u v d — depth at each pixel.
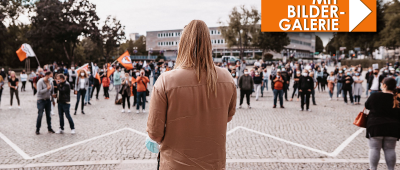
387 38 49.97
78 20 49.19
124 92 11.48
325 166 5.23
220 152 1.89
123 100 11.52
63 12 48.09
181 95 1.77
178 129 1.80
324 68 19.83
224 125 1.92
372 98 4.38
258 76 15.40
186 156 1.81
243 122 9.48
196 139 1.81
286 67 25.06
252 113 11.32
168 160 1.84
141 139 7.36
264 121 9.67
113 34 52.16
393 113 4.23
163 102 1.79
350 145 6.72
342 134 7.85
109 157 5.84
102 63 60.16
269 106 13.29
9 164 5.45
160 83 1.81
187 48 1.88
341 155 5.94
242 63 20.06
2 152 6.25
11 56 48.88
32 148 6.55
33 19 47.91
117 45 53.50
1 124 9.22
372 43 56.28
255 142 6.98
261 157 5.81
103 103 14.16
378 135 4.23
